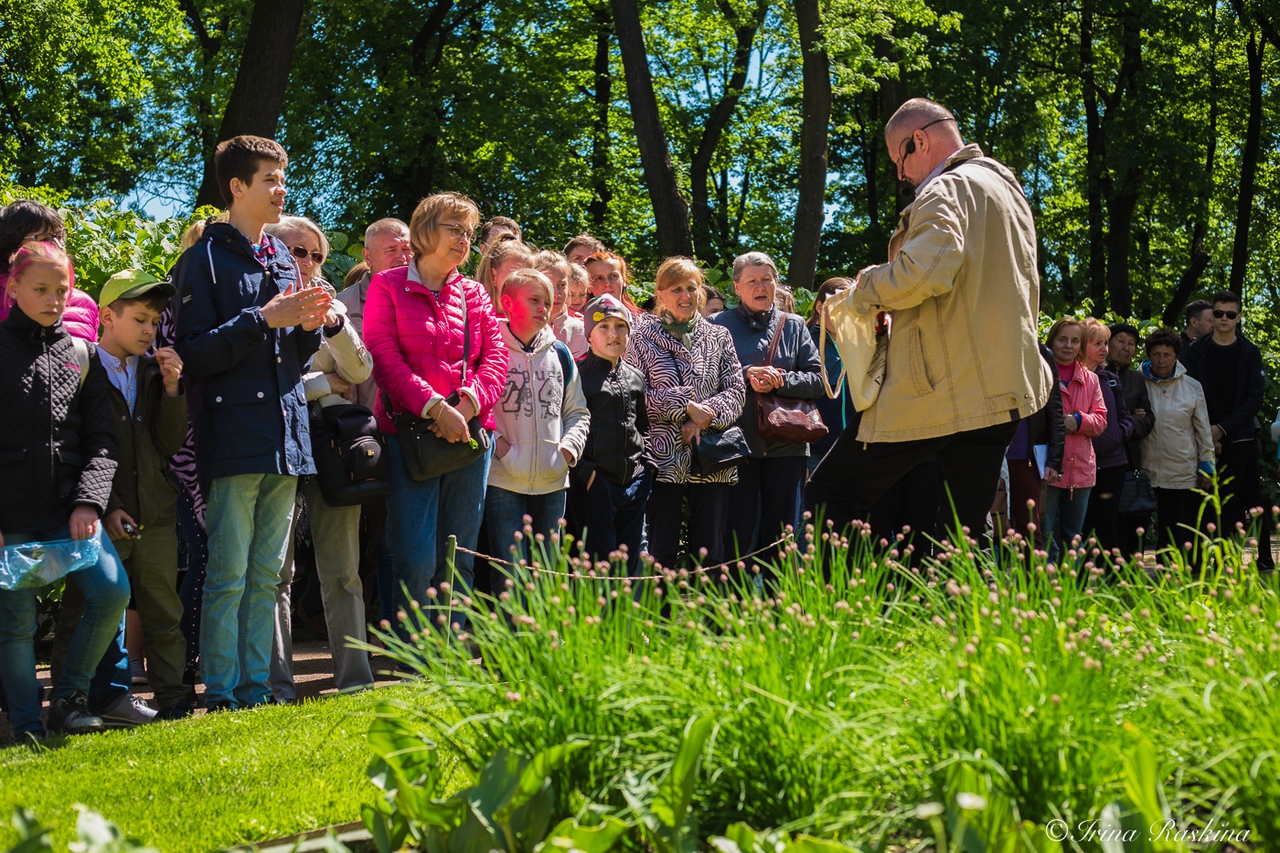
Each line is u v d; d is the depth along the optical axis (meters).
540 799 2.57
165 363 4.89
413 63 23.77
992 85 23.89
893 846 2.53
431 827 2.67
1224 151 27.12
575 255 7.89
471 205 5.66
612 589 3.34
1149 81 23.97
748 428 6.84
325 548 5.48
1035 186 28.16
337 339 5.42
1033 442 7.55
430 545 5.57
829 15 15.98
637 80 16.36
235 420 4.95
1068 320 8.21
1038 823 2.47
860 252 29.09
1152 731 2.64
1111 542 8.82
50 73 26.14
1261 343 26.94
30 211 5.13
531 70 25.03
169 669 5.12
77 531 4.52
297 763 3.77
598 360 6.32
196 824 3.21
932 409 4.67
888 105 22.12
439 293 5.64
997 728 2.56
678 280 6.54
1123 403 8.94
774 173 30.75
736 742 2.69
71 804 3.38
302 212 23.45
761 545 6.86
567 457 6.04
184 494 5.59
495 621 3.10
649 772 2.60
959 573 3.51
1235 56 25.23
